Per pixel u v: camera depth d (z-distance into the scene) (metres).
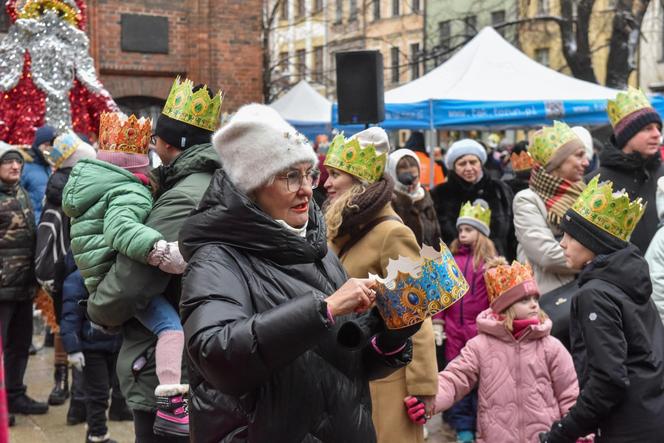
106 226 3.60
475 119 10.86
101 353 5.53
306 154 2.48
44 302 6.46
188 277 2.36
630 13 24.09
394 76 39.25
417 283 2.44
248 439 2.34
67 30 10.93
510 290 4.46
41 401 6.77
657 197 5.14
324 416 2.40
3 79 10.60
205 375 2.20
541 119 11.07
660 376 3.52
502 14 33.41
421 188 5.98
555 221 5.36
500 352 4.50
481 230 6.07
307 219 2.57
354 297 2.21
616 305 3.51
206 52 15.50
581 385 3.72
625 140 5.69
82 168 3.76
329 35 41.31
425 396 3.75
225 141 2.47
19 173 6.29
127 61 15.09
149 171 3.91
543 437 3.70
